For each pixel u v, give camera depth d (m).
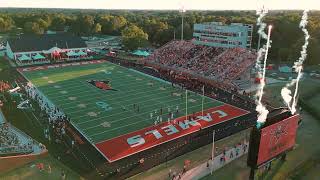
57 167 30.56
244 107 47.97
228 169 30.92
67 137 36.91
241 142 36.34
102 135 37.59
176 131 39.03
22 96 51.72
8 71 70.25
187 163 31.84
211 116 44.06
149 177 29.44
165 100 50.47
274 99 51.31
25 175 29.00
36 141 35.53
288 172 30.41
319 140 37.50
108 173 29.88
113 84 59.81
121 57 89.19
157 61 77.56
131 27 103.62
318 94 54.69
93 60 84.25
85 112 44.78
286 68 70.81
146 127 39.94
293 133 31.53
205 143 36.25
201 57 71.50
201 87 58.16
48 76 65.81
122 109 46.03
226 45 73.00
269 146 28.58
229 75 61.50
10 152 32.78
